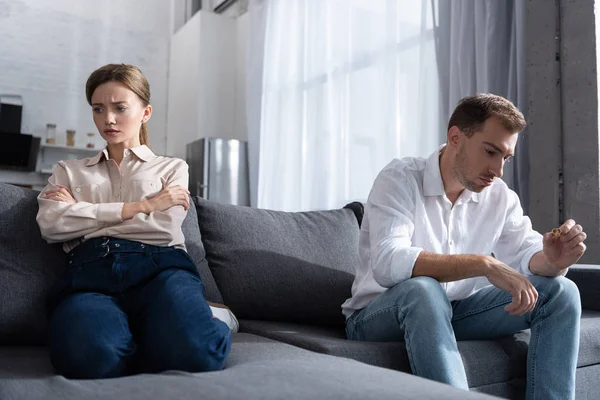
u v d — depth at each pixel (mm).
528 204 2666
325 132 4289
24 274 1387
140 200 1461
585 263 2416
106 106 1516
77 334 1030
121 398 810
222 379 907
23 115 5918
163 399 799
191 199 1781
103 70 1535
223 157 5445
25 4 5988
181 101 6383
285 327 1585
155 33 6719
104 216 1345
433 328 1187
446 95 3031
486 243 1535
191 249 1648
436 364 1161
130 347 1081
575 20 2465
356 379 908
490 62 2715
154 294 1193
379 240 1395
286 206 4703
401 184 1479
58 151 6043
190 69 6191
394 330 1341
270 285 1675
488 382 1314
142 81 1575
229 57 6176
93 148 6074
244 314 1678
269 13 5027
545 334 1312
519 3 2664
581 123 2438
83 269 1280
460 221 1517
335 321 1722
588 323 1516
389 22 3598
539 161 2566
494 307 1400
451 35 2947
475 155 1377
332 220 1915
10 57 5891
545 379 1290
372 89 3830
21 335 1351
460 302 1492
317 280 1718
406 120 3479
